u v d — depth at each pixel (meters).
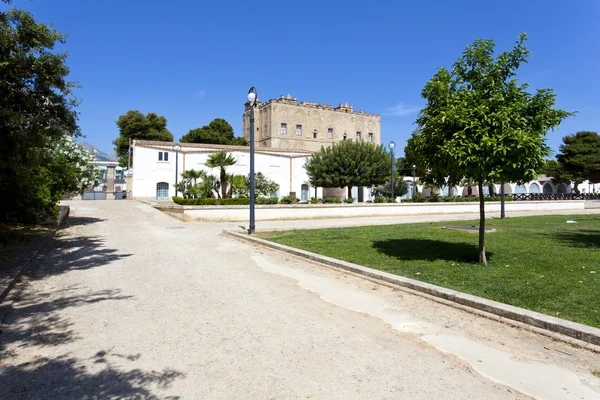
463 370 3.39
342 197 44.88
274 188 32.25
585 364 3.48
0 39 7.43
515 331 4.29
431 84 7.20
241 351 3.79
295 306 5.26
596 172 45.50
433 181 7.95
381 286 6.31
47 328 4.41
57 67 8.60
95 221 18.05
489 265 7.39
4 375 3.29
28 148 8.73
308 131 72.81
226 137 66.94
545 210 29.70
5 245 10.07
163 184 39.00
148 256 9.20
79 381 3.19
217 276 7.09
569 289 5.57
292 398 2.94
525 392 3.02
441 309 5.10
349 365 3.49
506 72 7.05
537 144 6.31
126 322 4.61
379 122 80.56
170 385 3.13
